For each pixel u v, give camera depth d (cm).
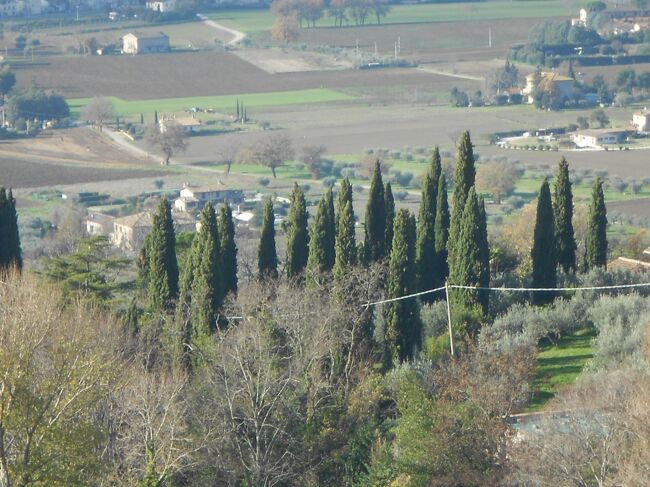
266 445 15400
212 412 15525
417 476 14150
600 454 13238
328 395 16600
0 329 12331
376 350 19200
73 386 12650
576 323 18975
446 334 18838
